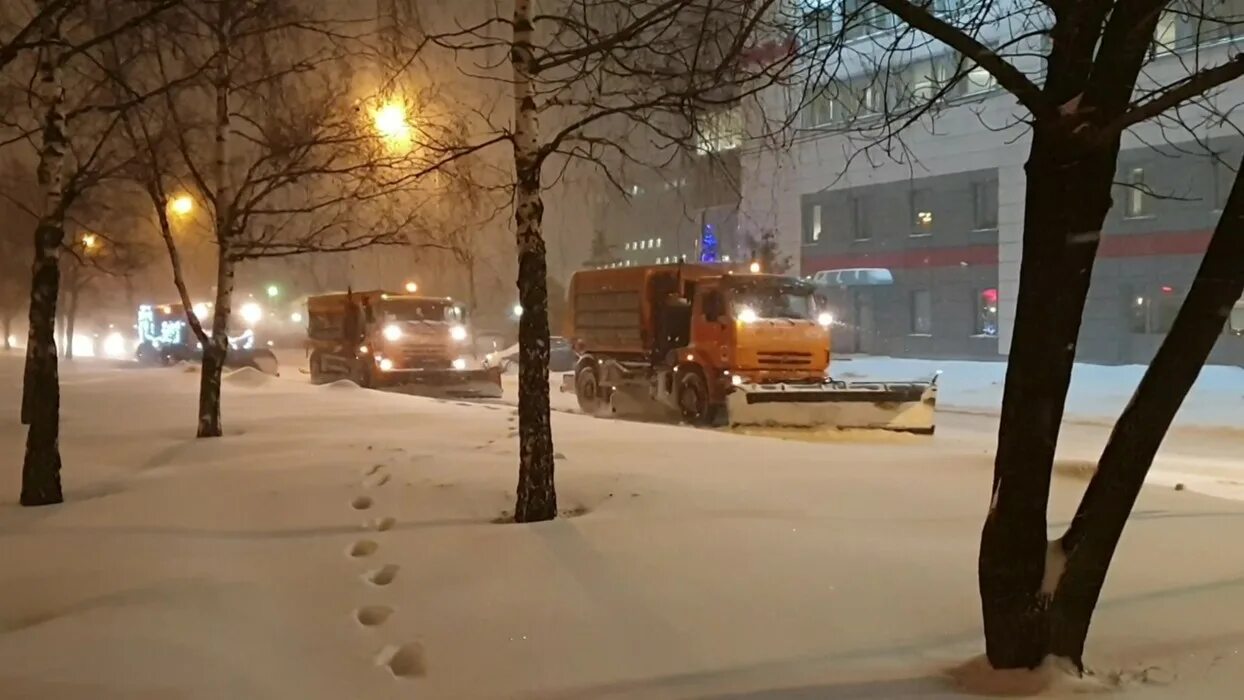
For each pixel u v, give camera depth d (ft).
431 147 29.43
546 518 25.46
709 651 16.89
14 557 22.65
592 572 20.85
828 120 75.97
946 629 17.72
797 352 63.41
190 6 35.37
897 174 128.67
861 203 134.72
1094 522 15.62
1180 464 46.68
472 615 18.78
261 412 53.98
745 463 34.83
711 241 82.64
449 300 90.58
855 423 56.44
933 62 34.01
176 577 20.88
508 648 17.24
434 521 25.79
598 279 76.02
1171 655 16.62
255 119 43.70
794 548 22.44
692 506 26.61
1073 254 15.53
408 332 86.48
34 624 18.31
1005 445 15.92
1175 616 18.53
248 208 42.52
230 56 38.50
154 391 69.26
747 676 15.81
